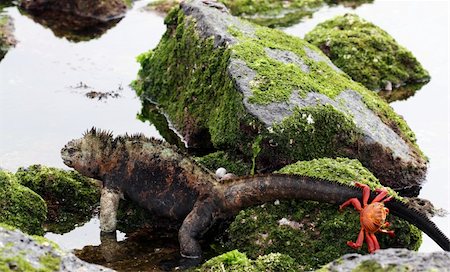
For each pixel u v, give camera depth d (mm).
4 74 12039
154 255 7715
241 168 8758
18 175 8531
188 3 11008
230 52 9609
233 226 7660
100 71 12211
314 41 12219
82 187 8594
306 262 7230
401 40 13414
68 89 11578
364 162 8992
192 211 7840
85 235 8062
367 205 7109
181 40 10734
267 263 6914
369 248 7004
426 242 7938
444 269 5465
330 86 9633
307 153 8719
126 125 10578
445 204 8750
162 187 8117
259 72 9258
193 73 10273
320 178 7383
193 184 7984
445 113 11000
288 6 14852
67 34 13680
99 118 10734
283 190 7496
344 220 7289
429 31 13797
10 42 13070
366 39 12117
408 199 8711
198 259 7613
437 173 9344
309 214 7477
